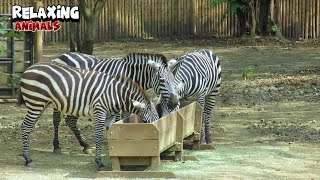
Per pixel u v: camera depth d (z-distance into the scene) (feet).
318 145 44.14
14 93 61.52
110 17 107.96
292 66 79.30
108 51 92.94
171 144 38.45
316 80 69.56
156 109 39.78
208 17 111.14
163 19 110.32
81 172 36.78
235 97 62.64
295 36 107.45
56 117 41.81
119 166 35.68
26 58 61.82
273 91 64.90
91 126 51.24
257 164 38.73
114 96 37.09
